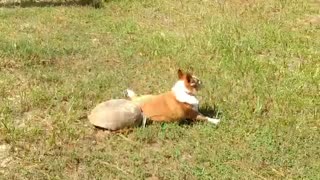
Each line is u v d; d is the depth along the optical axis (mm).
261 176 6457
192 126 7148
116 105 7074
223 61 8820
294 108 7629
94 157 6645
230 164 6582
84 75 8352
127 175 6410
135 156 6656
